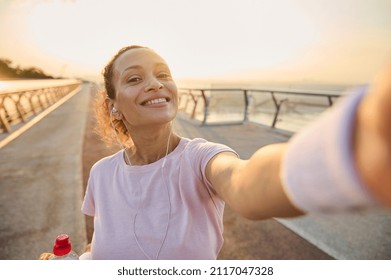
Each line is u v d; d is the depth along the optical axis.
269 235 2.44
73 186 3.60
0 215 2.86
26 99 11.07
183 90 11.48
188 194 0.94
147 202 0.99
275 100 7.45
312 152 0.26
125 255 0.99
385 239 2.32
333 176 0.23
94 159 4.77
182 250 0.93
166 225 0.95
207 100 8.41
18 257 2.20
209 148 0.91
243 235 2.45
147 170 1.03
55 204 3.10
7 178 3.94
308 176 0.26
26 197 3.29
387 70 0.20
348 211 0.26
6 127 7.57
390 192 0.21
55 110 12.80
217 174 0.75
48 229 2.60
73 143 5.96
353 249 2.20
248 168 0.50
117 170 1.12
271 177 0.40
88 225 2.65
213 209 0.97
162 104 1.02
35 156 5.06
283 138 6.41
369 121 0.20
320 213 0.29
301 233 2.46
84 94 26.48
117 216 1.04
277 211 0.41
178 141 1.10
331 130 0.24
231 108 10.15
